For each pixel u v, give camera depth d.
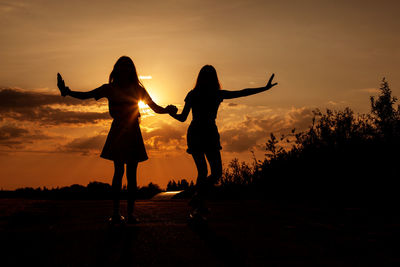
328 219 7.44
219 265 4.10
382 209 9.07
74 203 11.04
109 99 6.85
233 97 7.17
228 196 13.72
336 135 12.90
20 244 5.07
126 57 6.92
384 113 12.82
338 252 4.71
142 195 14.42
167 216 7.92
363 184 11.97
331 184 12.55
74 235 5.67
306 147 13.29
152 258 4.36
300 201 11.45
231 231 6.08
